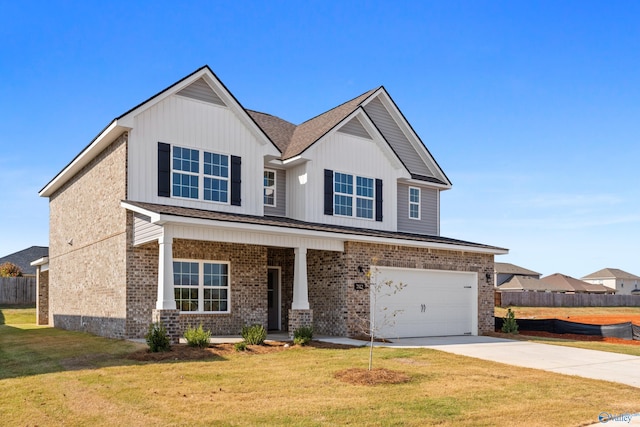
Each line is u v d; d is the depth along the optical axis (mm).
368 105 25641
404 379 11273
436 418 8523
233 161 19625
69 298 22469
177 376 11102
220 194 19203
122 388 10062
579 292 76000
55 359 13273
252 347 14867
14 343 17359
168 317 14766
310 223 20500
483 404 9484
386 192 23719
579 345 18516
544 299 58094
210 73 18984
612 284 93562
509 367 13328
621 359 15305
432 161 27078
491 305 23469
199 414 8516
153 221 15039
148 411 8641
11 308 35750
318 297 20141
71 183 23031
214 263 18828
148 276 17094
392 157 23875
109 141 18453
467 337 21078
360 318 19156
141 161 17516
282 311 21578
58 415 8430
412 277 20891
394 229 23797
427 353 15008
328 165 21922
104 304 18328
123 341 15781
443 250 21922
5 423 8055
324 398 9617
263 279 19812
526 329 24328
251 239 16703
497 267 80750
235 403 9180
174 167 18266
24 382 10594
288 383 10719
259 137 20281
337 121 22234
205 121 19078
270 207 21781
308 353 14336
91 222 20078
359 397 9734
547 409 9273
